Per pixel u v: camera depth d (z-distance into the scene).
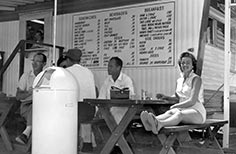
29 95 4.48
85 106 4.15
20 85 5.09
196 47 5.25
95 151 4.11
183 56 4.03
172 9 5.48
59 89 3.48
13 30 7.52
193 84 3.84
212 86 5.22
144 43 5.76
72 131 3.59
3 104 4.44
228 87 4.64
